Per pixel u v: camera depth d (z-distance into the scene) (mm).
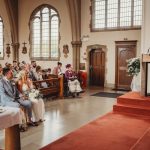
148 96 8211
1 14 18797
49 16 17000
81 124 6871
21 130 6219
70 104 9688
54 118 7512
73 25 15539
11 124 4148
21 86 6953
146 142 5340
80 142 5336
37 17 17531
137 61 9188
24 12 17922
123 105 7906
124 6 14445
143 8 8781
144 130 6168
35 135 5914
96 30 15258
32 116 6719
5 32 18922
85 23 15547
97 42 15266
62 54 16562
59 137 5777
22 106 6402
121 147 5055
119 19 14633
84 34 15641
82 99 10836
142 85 8203
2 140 5523
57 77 11180
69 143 5277
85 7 15469
